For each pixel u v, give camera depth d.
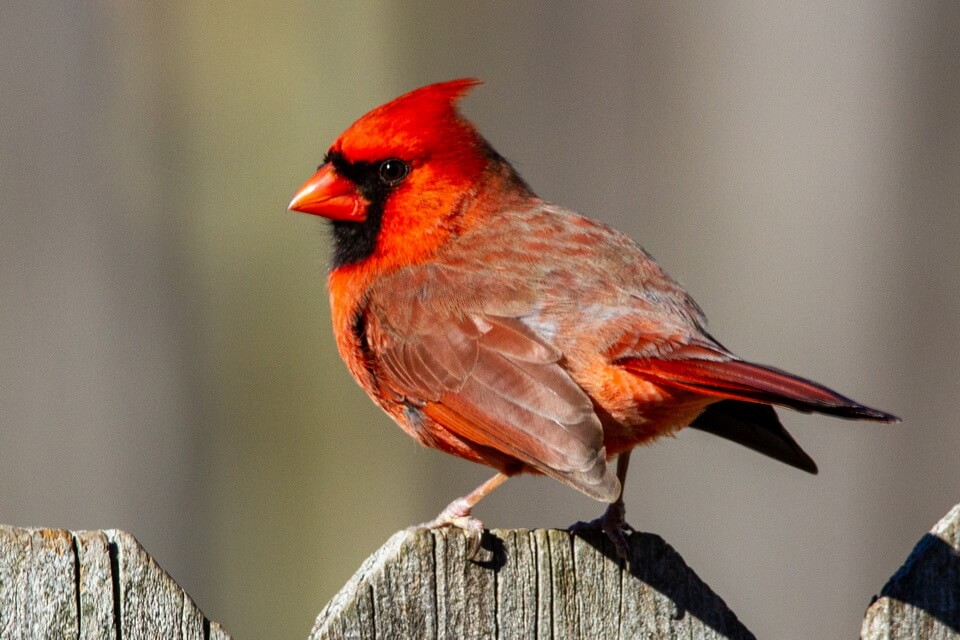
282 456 10.41
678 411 6.77
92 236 10.24
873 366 10.58
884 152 10.66
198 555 10.27
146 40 10.31
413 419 7.47
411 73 10.98
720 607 5.93
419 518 10.66
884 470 10.44
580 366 6.80
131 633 4.95
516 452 6.65
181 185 10.33
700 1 11.11
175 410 10.27
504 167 7.80
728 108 11.01
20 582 4.86
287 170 10.41
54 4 10.22
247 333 10.37
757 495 10.56
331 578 10.40
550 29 11.37
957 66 10.59
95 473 10.19
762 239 10.88
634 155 11.27
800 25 10.85
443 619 5.56
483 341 7.05
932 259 10.53
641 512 10.66
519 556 5.71
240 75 10.42
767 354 10.80
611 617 5.82
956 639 6.10
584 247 7.45
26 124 10.17
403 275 7.57
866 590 10.41
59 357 10.17
